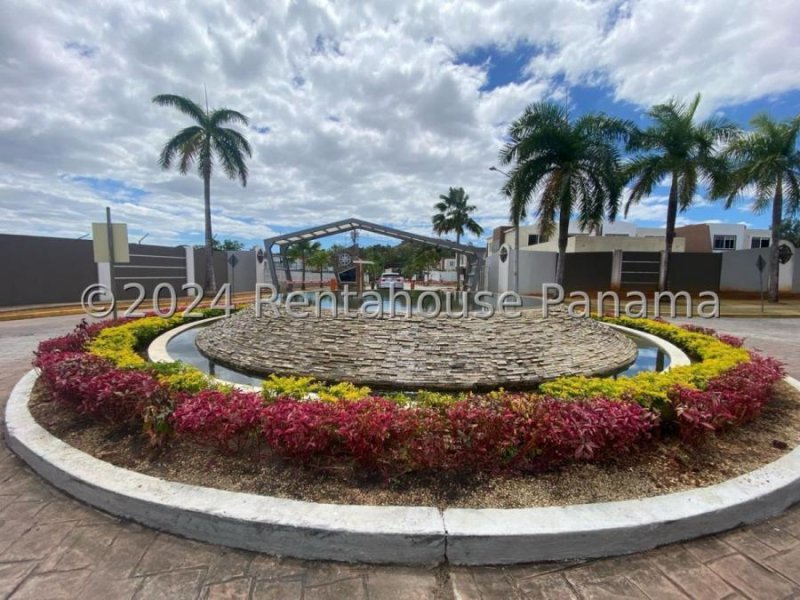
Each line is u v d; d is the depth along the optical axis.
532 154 14.79
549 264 23.02
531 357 5.48
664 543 2.27
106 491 2.53
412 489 2.58
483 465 2.77
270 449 2.98
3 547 2.23
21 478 2.94
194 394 3.48
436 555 2.14
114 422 3.45
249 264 26.89
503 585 2.01
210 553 2.21
